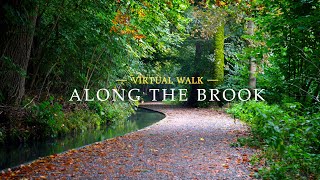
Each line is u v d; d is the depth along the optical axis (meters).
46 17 11.49
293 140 5.97
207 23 18.72
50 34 11.18
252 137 8.38
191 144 8.19
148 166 5.96
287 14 8.10
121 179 5.13
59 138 10.15
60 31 11.47
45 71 12.03
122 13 11.41
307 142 5.94
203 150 7.41
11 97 9.51
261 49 9.73
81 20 11.43
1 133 8.67
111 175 5.36
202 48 23.33
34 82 12.00
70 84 13.63
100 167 5.88
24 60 9.73
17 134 9.09
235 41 22.02
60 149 8.31
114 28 11.22
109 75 15.10
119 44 13.22
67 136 10.59
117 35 12.48
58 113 11.05
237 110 15.05
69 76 13.60
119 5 11.37
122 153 7.12
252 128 9.31
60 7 10.73
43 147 8.60
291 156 5.39
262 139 8.02
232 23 19.73
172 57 26.12
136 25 12.27
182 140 8.81
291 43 8.47
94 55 13.98
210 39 22.09
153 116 18.14
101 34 12.40
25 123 9.60
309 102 8.51
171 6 11.88
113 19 11.14
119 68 15.23
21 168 5.88
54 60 12.01
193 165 6.02
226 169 5.72
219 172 5.52
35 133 9.63
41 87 11.79
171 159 6.52
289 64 9.08
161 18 12.77
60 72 12.73
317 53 7.97
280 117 6.71
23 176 5.32
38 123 9.83
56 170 5.67
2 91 9.38
